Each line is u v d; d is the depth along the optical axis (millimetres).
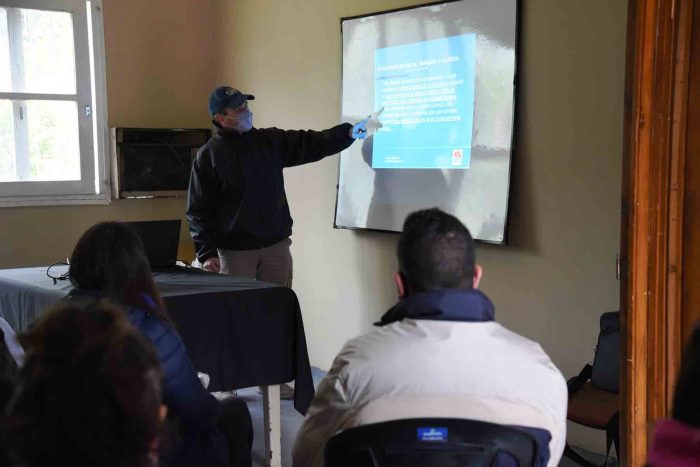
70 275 2031
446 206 3699
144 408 896
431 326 1447
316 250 4688
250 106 5184
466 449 1328
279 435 3162
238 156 3943
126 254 1998
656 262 2148
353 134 4008
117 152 5012
